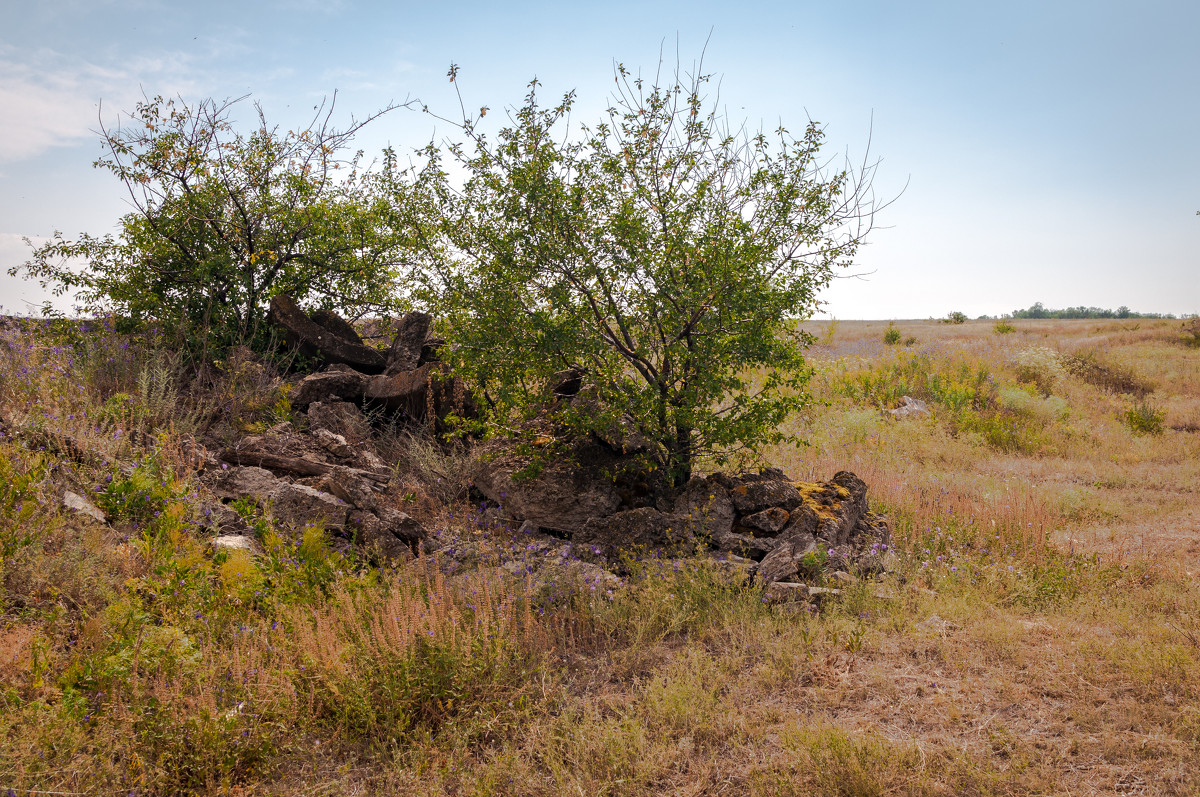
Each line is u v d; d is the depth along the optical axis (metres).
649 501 6.90
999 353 24.34
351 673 3.96
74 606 4.24
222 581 4.72
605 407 6.63
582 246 6.64
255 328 9.41
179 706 3.50
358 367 9.55
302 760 3.52
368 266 10.30
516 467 6.94
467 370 6.89
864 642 4.79
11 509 4.64
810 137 6.70
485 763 3.54
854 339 36.00
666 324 6.84
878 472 9.97
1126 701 3.96
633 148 6.72
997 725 3.76
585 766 3.45
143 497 5.41
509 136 6.67
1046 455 13.59
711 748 3.64
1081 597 5.84
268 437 7.01
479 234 6.79
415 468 7.64
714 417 6.81
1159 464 12.80
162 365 8.30
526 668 4.33
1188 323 33.56
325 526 5.88
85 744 3.23
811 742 3.50
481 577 5.25
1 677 3.55
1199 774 3.29
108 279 9.54
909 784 3.22
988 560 6.84
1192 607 5.49
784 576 5.76
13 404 6.55
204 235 9.63
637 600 5.32
